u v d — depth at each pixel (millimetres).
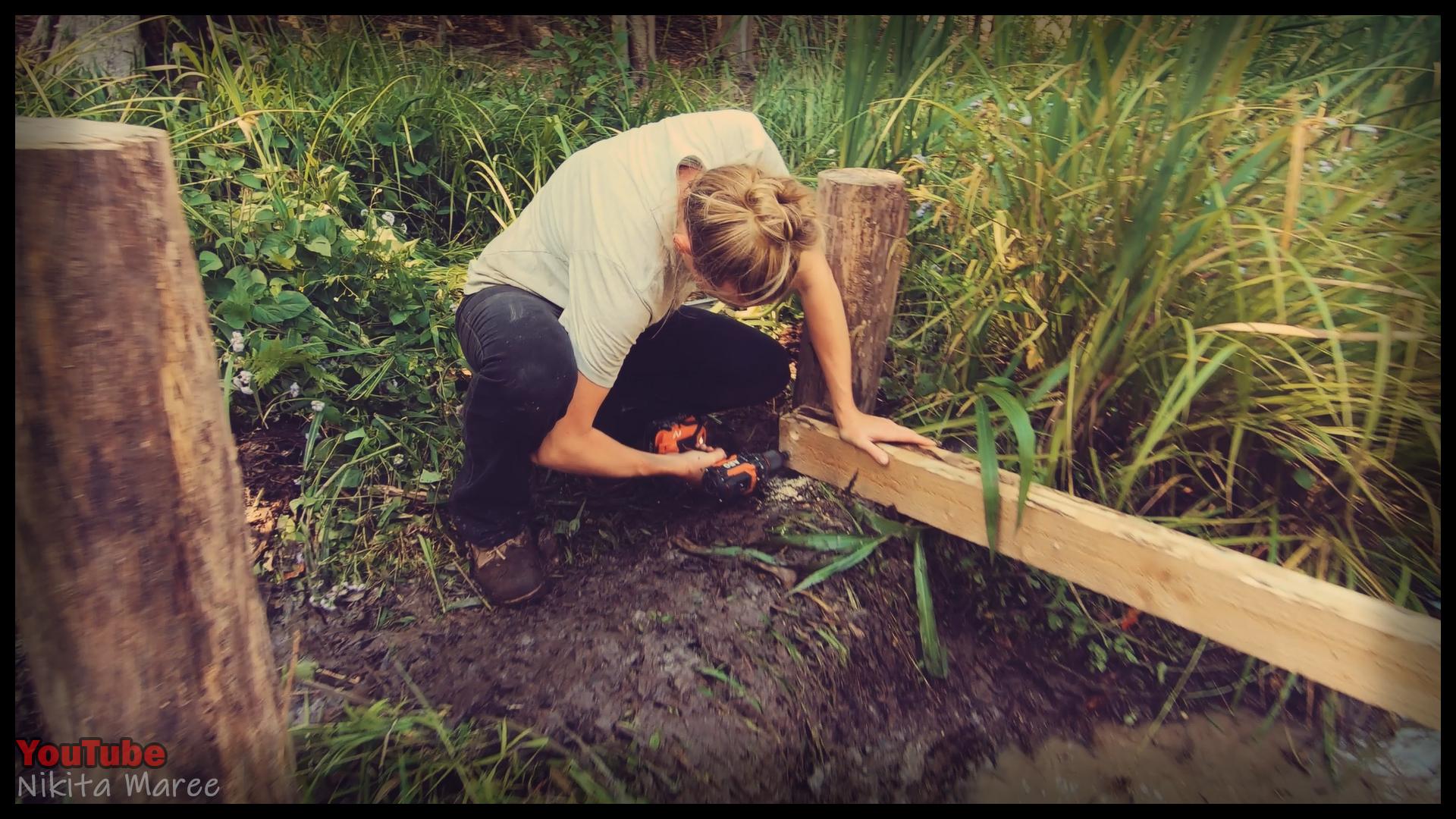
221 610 1096
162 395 969
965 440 2176
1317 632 1475
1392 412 1802
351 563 1902
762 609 1905
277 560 1867
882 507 2131
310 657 1726
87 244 877
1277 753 1754
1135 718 1819
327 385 2064
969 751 1734
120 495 962
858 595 1967
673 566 1999
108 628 1004
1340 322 1819
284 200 2211
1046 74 2377
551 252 1752
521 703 1676
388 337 2180
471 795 1468
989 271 2064
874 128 2406
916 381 2281
